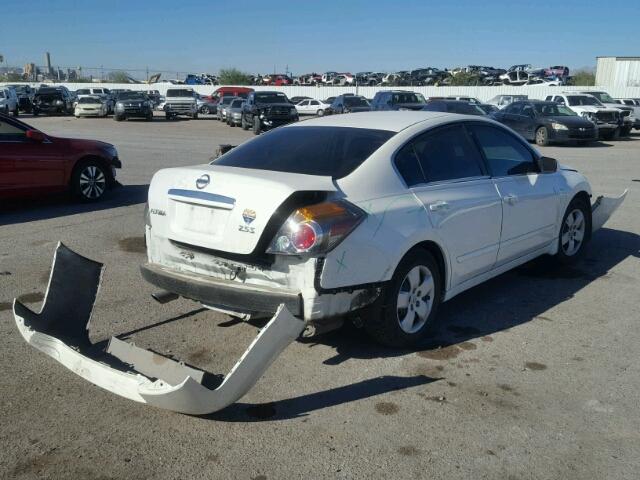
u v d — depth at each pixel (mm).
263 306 3908
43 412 3709
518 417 3680
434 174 4762
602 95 28812
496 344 4691
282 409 3768
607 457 3299
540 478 3127
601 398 3902
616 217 9172
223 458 3283
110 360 3975
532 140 22469
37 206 9828
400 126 4809
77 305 4457
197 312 5270
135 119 38969
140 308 5344
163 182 4477
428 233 4430
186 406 3342
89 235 7918
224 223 4020
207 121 38844
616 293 5840
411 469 3193
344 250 3891
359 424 3604
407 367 4305
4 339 4707
